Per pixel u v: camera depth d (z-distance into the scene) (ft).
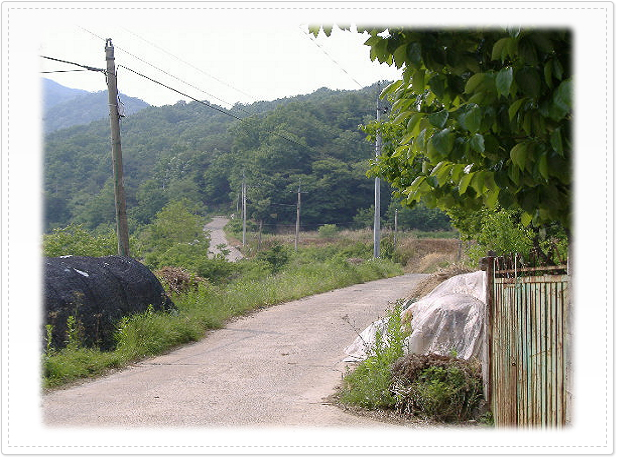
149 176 324.80
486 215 39.83
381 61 13.85
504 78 11.98
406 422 23.48
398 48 13.35
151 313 44.78
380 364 27.12
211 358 38.45
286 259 134.82
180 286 61.52
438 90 13.62
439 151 13.19
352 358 36.73
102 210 240.94
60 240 69.97
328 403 26.89
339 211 261.03
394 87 15.17
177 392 29.17
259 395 28.53
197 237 156.15
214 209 309.63
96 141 347.97
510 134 13.26
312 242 220.84
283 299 70.33
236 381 31.73
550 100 11.98
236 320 55.21
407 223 247.70
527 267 18.67
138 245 91.66
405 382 25.75
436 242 199.31
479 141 12.81
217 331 49.26
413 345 30.76
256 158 268.00
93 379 32.37
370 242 194.39
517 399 19.15
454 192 15.56
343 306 64.44
